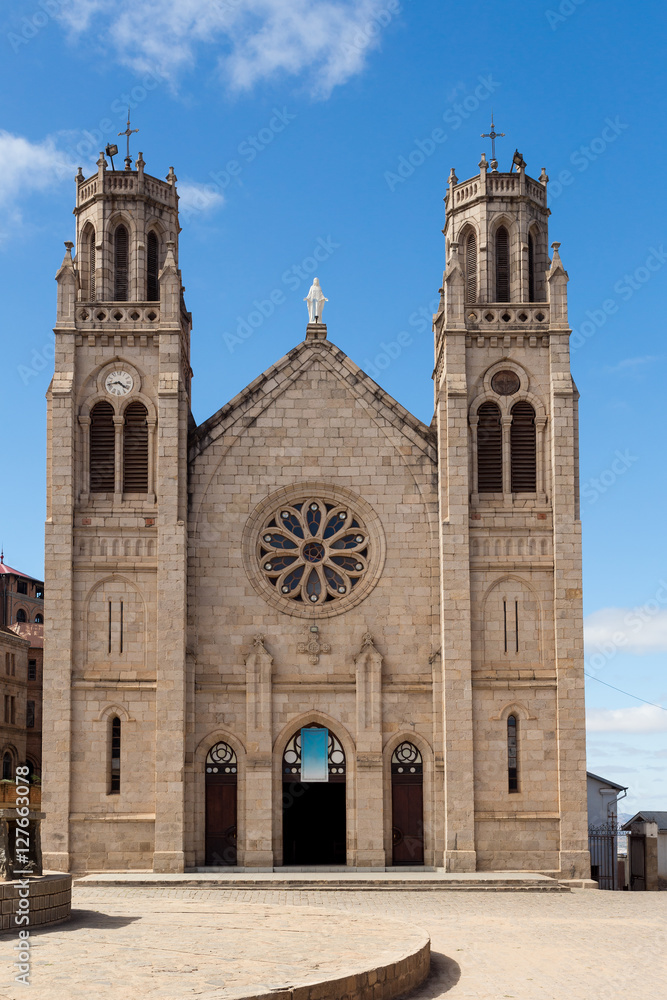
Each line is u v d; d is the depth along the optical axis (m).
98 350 61.44
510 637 59.09
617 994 31.22
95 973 27.83
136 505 59.94
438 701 58.91
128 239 64.06
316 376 62.50
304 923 37.28
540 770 57.81
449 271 61.88
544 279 64.38
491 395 61.25
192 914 39.50
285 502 61.44
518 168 64.31
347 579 60.66
